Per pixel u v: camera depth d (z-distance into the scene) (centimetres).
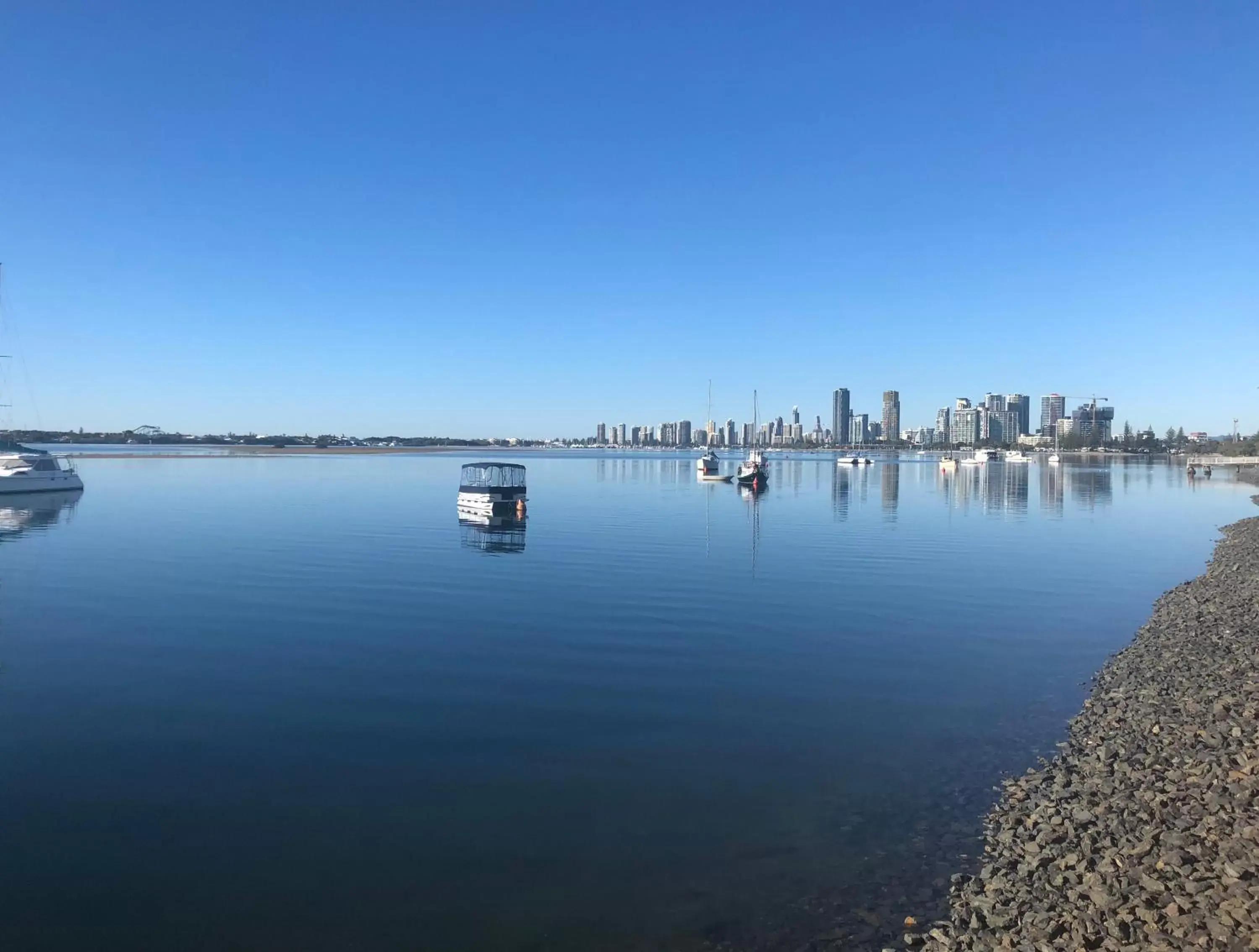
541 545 4528
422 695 1870
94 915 999
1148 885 929
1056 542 4794
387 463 17662
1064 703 1811
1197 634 2258
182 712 1745
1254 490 10006
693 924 980
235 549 4312
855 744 1569
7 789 1353
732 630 2522
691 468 18425
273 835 1202
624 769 1448
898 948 920
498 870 1107
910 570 3722
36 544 4447
